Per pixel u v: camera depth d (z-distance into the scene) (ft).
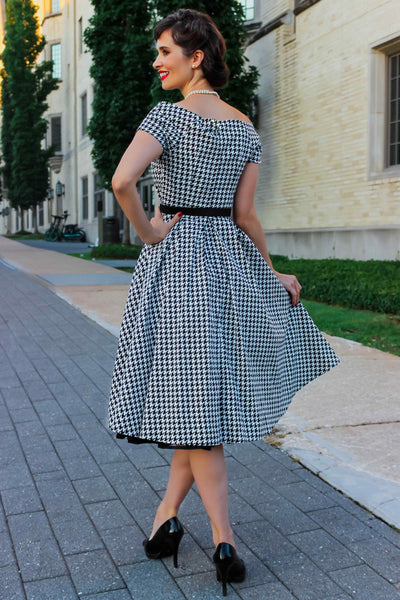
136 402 5.95
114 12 50.31
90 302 25.99
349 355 16.57
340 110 36.76
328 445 10.05
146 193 65.77
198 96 6.19
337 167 37.37
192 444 5.74
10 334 20.11
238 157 6.15
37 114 95.55
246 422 5.95
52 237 86.02
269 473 9.21
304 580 6.46
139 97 51.65
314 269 30.71
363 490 8.43
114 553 7.03
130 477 9.21
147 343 5.97
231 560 6.13
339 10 36.22
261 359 6.27
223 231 6.25
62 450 10.33
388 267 28.99
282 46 42.22
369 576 6.52
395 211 32.60
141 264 6.30
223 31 40.24
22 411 12.42
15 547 7.16
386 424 11.01
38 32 96.37
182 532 6.70
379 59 33.78
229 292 6.09
